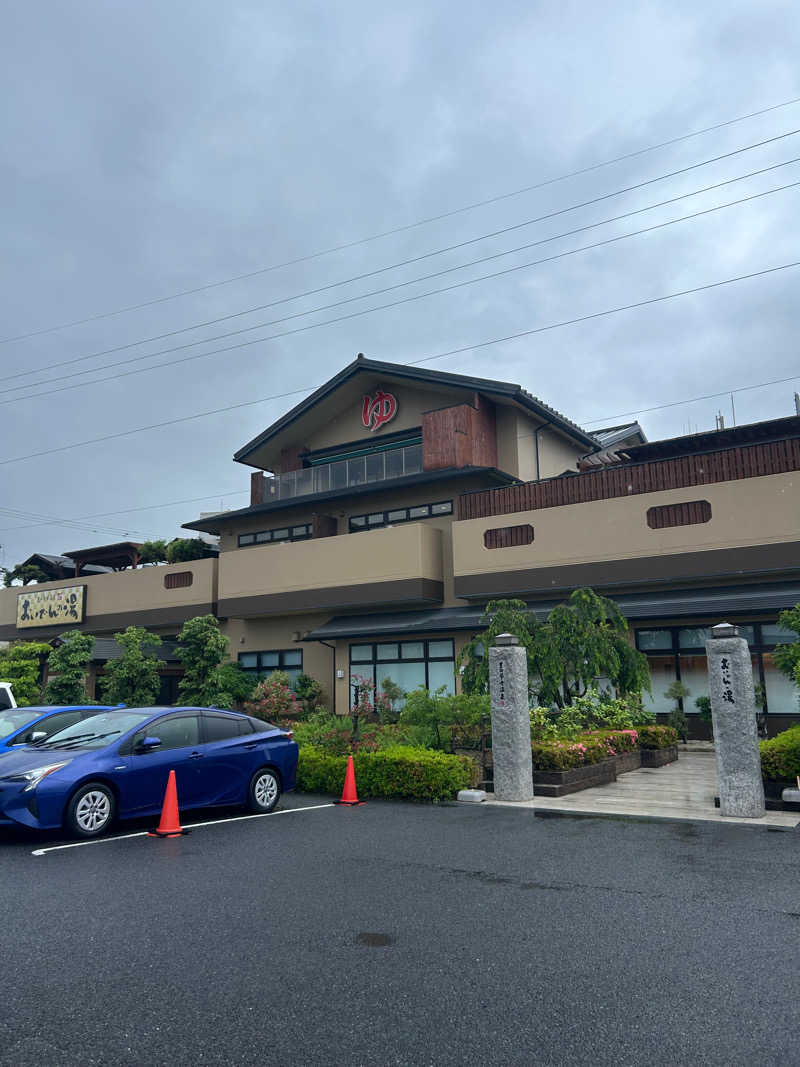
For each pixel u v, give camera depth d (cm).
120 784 962
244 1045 393
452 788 1210
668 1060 375
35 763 941
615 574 1969
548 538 2088
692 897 650
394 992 457
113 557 3394
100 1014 431
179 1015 428
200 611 2812
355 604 2381
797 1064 371
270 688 2275
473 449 2434
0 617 3544
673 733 1702
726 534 1838
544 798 1207
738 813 1016
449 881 709
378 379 2761
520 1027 410
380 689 2384
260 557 2638
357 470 2692
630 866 759
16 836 951
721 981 470
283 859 805
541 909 619
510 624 1623
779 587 1780
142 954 524
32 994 459
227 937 557
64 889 693
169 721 1062
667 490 1934
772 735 1773
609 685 1984
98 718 1098
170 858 815
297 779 1340
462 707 1411
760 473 1853
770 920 587
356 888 686
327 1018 423
